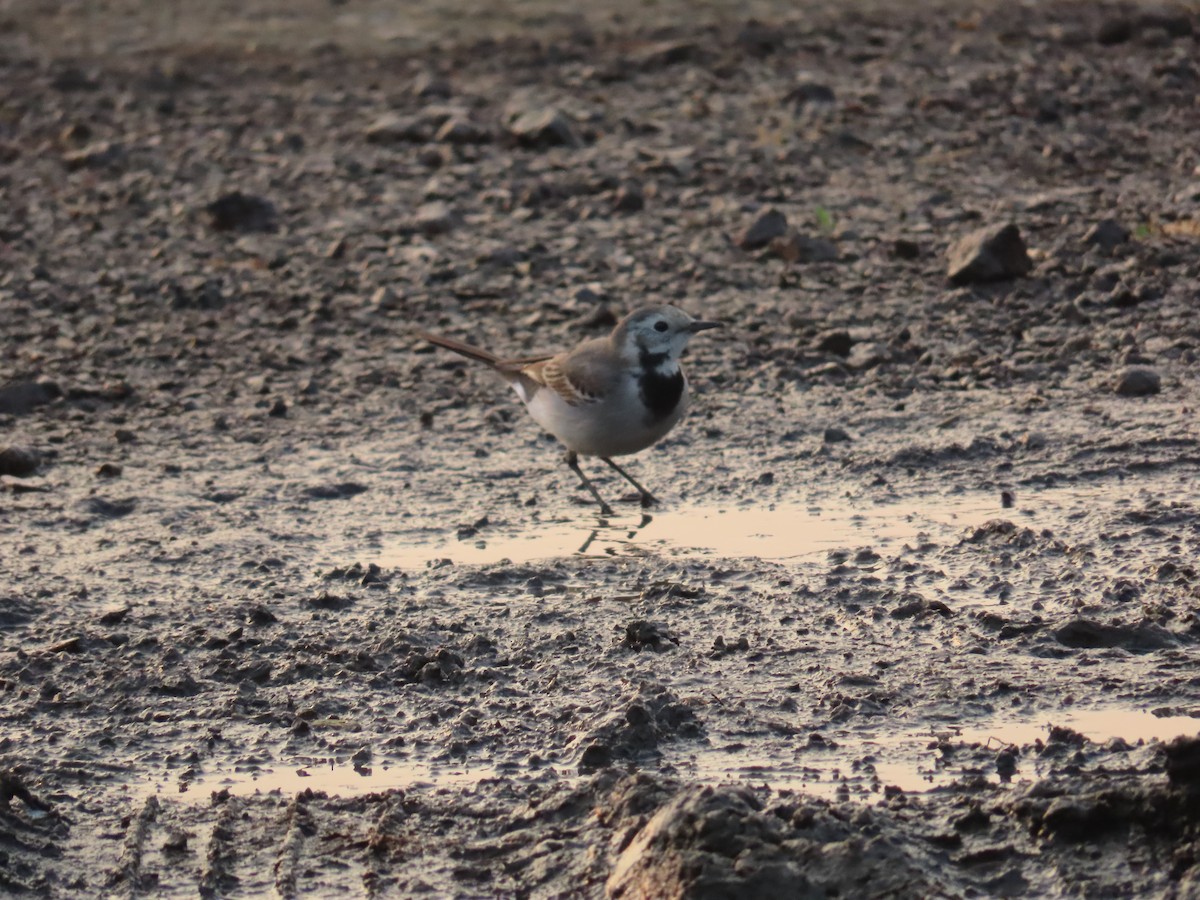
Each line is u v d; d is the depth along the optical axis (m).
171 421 15.76
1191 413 14.28
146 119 26.50
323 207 22.09
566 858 7.29
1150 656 9.45
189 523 12.91
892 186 21.75
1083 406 14.72
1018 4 30.11
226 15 33.00
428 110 25.61
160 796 8.18
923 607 10.27
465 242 20.62
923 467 13.46
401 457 14.55
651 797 7.47
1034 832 7.30
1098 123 23.67
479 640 10.01
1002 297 17.94
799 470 13.66
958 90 25.30
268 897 7.20
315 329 18.23
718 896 6.57
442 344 14.83
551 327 17.92
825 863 6.77
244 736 8.88
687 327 13.30
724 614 10.45
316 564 11.88
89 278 20.03
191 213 22.06
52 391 16.39
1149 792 7.18
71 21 32.97
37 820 7.89
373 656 9.85
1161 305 17.31
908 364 16.36
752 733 8.59
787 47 28.27
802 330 17.41
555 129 23.95
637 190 21.47
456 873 7.29
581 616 10.52
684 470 13.91
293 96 27.38
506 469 14.19
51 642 10.39
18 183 23.77
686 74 27.12
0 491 13.87
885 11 30.41
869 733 8.55
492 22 31.52
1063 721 8.60
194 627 10.53
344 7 33.22
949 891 6.92
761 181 22.09
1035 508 12.30
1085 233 19.44
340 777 8.34
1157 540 11.39
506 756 8.49
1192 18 28.66
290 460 14.56
